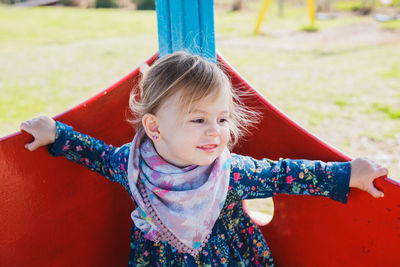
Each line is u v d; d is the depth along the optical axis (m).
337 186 1.11
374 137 3.54
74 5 12.77
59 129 1.18
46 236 1.24
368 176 1.08
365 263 1.17
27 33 9.13
